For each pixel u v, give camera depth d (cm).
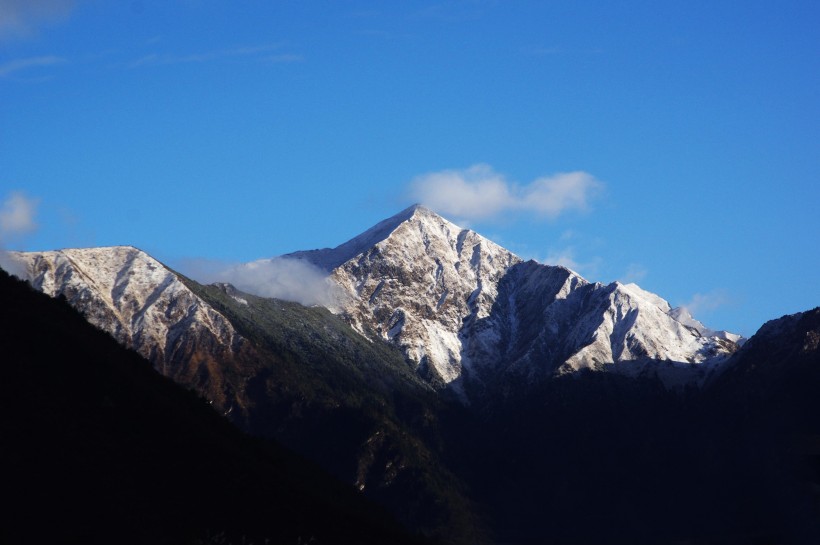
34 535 12350
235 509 15388
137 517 13625
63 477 13512
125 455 14800
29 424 14150
